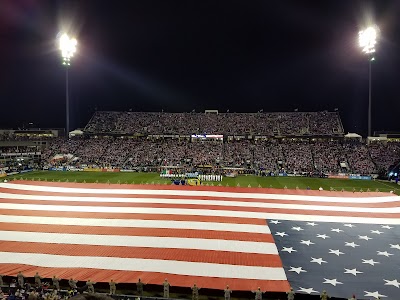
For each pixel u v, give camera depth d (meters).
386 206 40.62
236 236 29.16
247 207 38.75
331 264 23.95
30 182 56.06
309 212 37.19
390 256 25.41
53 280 20.66
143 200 42.19
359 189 54.22
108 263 23.83
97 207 38.72
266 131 92.75
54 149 87.06
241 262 24.16
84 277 21.78
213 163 77.25
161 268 23.11
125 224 32.22
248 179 63.91
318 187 55.50
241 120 97.94
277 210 37.72
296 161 75.62
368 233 30.47
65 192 47.59
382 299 19.33
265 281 21.45
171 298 19.70
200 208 38.00
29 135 101.19
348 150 78.31
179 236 29.02
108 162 79.94
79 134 100.81
